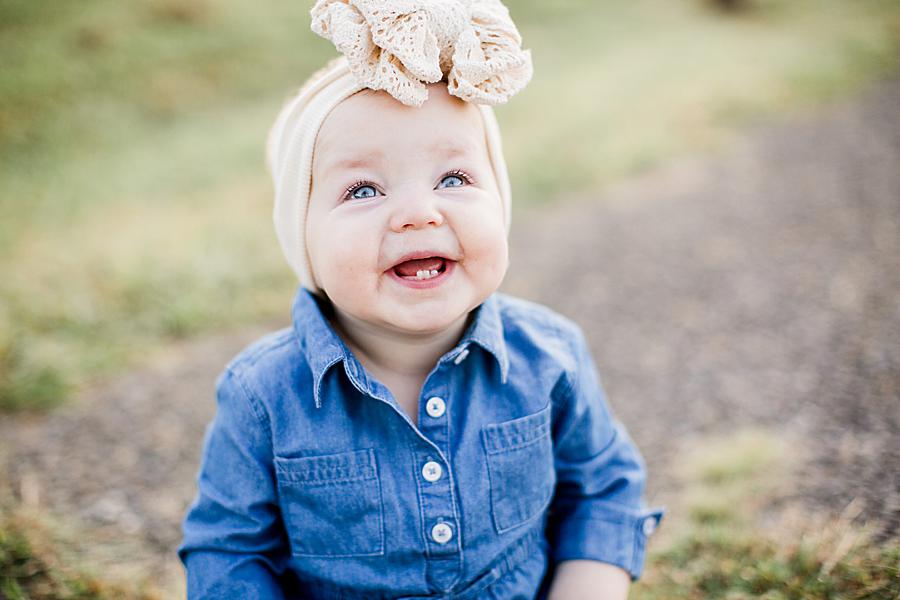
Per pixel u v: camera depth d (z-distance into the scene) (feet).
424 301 3.50
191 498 7.22
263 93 25.98
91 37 26.12
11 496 7.13
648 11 34.81
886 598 4.76
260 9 30.91
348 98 3.59
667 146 18.79
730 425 7.73
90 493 7.25
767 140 19.12
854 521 5.61
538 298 11.94
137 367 10.03
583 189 16.98
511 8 34.19
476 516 3.88
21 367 9.42
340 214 3.50
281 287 12.09
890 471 6.20
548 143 18.92
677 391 8.67
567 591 4.29
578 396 4.36
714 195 15.92
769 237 13.38
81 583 5.72
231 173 18.08
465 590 3.93
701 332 10.17
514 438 4.00
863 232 12.97
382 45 3.35
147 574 6.06
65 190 17.29
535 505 4.12
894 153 17.22
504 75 3.60
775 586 5.12
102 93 23.65
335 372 3.89
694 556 5.66
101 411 8.87
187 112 24.14
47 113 21.98
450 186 3.59
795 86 22.79
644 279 12.28
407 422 3.79
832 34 29.32
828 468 6.46
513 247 14.26
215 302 11.53
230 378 4.07
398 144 3.48
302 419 3.86
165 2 28.78
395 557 3.84
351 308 3.58
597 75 24.85
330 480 3.81
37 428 8.50
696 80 23.40
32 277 12.12
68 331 10.57
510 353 4.21
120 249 13.28
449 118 3.57
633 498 4.58
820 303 10.43
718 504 6.18
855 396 7.75
